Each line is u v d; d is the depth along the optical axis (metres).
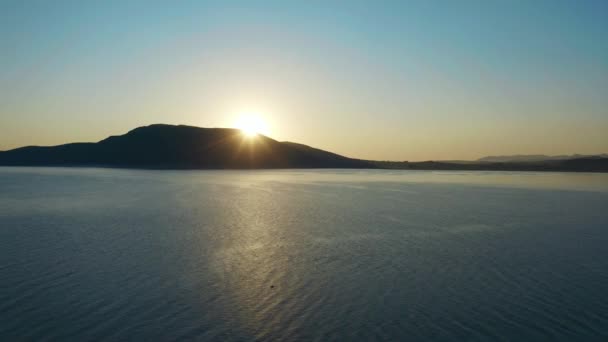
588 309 12.80
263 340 10.82
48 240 22.36
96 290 14.37
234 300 13.57
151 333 11.16
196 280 15.53
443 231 25.67
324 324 11.78
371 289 14.67
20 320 11.90
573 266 17.56
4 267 17.02
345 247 21.09
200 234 24.28
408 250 20.47
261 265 17.61
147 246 21.00
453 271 16.84
